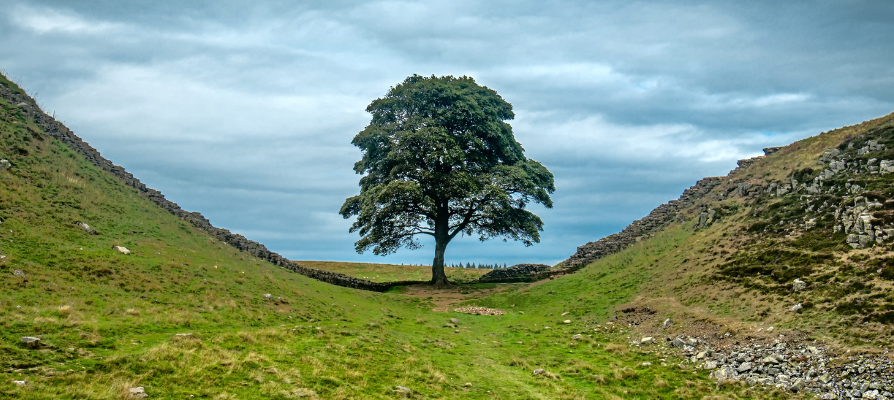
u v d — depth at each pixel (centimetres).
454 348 2480
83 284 2166
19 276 2027
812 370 1839
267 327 2284
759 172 4175
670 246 3822
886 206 2625
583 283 3838
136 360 1473
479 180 4581
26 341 1434
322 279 4150
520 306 3684
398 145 4522
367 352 2078
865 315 2009
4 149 3141
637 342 2556
